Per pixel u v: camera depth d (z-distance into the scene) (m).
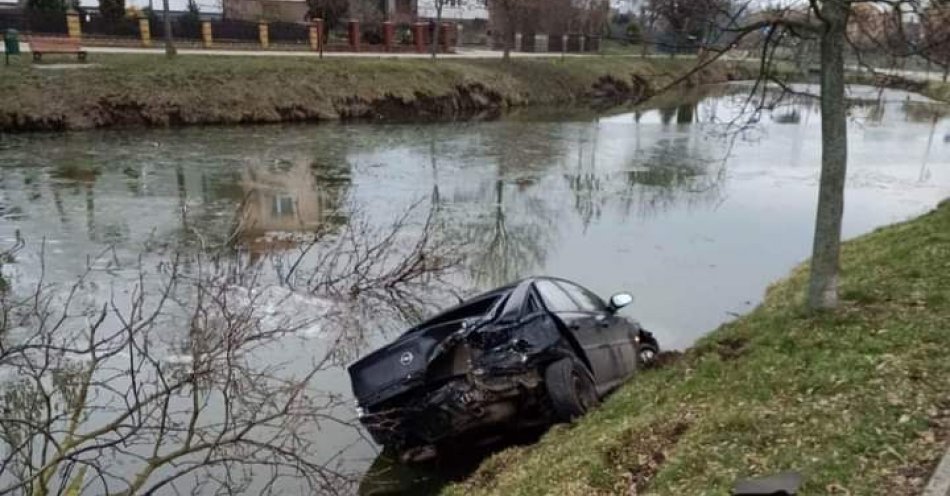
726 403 6.05
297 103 33.78
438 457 7.51
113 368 7.69
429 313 11.64
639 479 5.35
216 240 15.17
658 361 8.07
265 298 11.29
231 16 49.75
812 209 19.91
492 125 35.53
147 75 30.77
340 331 10.40
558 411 7.32
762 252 15.55
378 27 47.75
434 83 39.53
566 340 7.82
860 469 4.62
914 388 5.55
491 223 17.91
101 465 7.00
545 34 57.09
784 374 6.25
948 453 4.61
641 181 23.69
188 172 22.05
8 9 38.56
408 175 23.20
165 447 7.35
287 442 7.41
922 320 6.82
